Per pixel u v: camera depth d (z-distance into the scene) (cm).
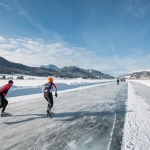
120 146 370
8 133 441
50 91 627
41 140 398
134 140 405
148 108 844
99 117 638
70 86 2505
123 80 7131
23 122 546
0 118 590
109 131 473
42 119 590
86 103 972
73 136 430
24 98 1107
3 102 599
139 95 1459
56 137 420
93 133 455
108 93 1612
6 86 596
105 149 354
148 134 451
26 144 373
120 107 861
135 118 627
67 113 696
